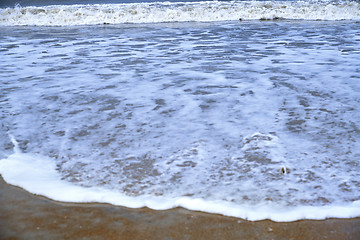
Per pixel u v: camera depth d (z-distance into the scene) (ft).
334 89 13.82
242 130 10.12
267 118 10.98
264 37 28.04
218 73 16.55
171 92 13.73
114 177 7.70
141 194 7.07
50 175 7.77
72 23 42.09
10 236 5.79
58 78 16.11
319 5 47.29
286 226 6.13
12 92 13.99
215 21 42.11
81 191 7.11
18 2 72.54
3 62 19.81
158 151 8.89
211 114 11.39
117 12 45.37
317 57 19.97
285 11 45.03
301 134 9.79
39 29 37.24
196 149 8.98
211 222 6.25
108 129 10.29
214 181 7.50
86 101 12.77
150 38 28.43
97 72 17.11
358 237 5.86
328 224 6.18
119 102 12.62
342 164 8.13
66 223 6.18
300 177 7.61
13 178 7.59
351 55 20.43
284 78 15.51
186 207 6.65
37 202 6.80
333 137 9.55
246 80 15.30
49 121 10.96
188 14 43.96
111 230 6.01
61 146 9.23
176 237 5.85
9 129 10.36
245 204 6.70
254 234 5.93
